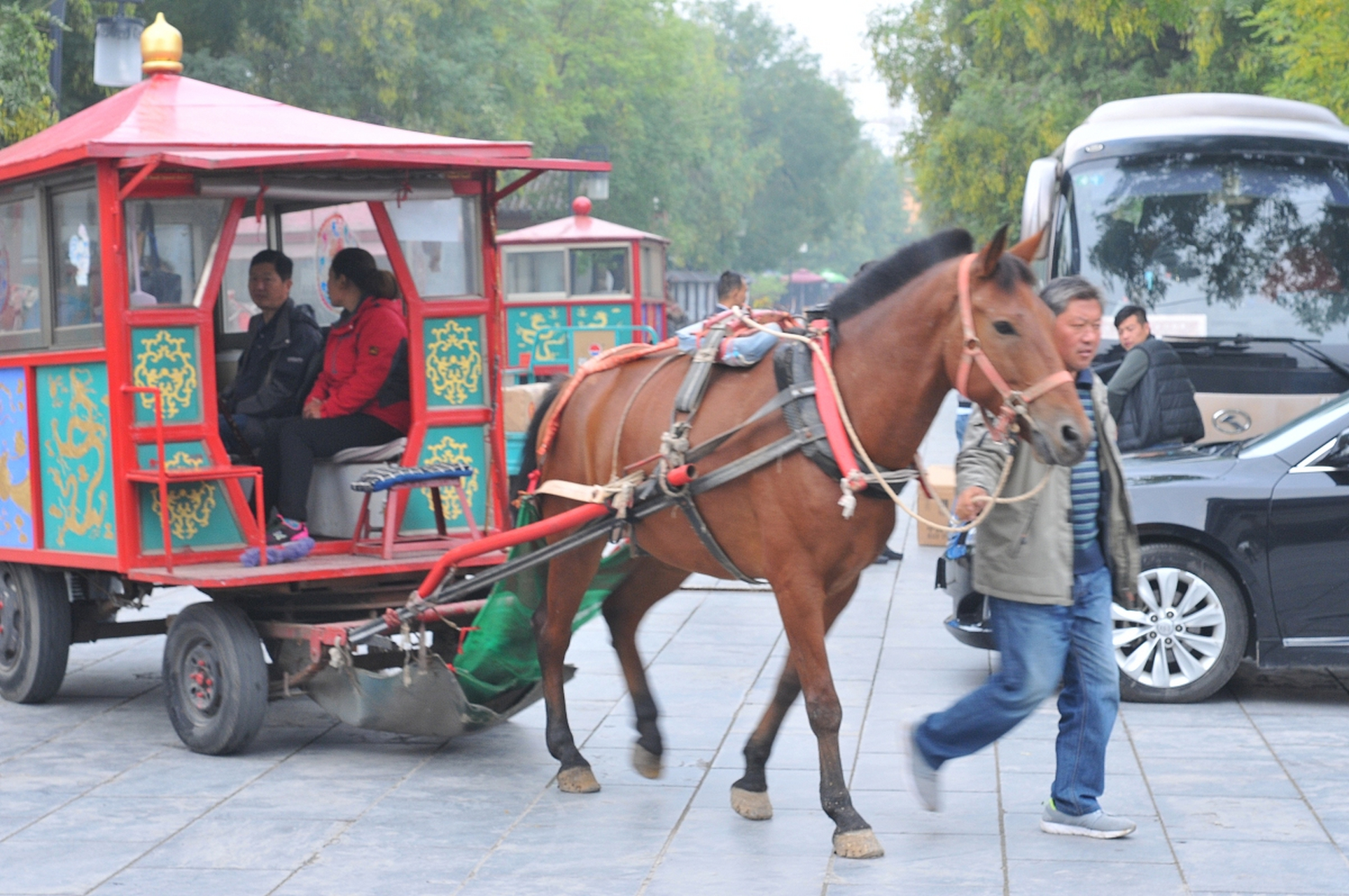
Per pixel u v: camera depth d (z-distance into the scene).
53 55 13.91
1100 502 5.28
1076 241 12.15
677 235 50.41
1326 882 4.90
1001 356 4.71
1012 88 25.19
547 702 6.32
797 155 70.00
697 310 42.09
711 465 5.45
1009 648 5.18
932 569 11.77
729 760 6.56
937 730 5.32
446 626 7.37
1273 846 5.27
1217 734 6.86
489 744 7.00
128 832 5.64
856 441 5.12
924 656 8.59
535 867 5.17
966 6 27.86
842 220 80.50
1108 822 5.37
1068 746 5.38
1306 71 12.62
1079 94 23.84
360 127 7.42
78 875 5.16
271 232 9.05
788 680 5.62
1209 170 12.03
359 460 7.34
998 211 26.22
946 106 29.55
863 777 6.23
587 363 6.36
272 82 26.92
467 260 7.34
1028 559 5.10
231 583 6.39
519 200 38.69
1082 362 5.16
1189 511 7.38
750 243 70.19
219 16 22.81
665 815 5.79
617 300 20.67
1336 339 11.71
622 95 41.91
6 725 7.50
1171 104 12.77
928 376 4.99
